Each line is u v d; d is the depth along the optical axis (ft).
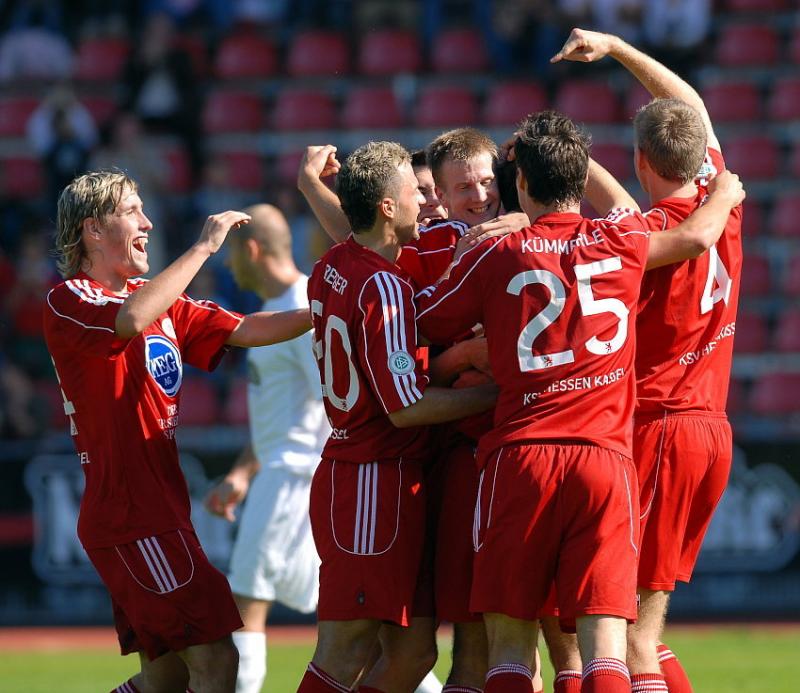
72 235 61.21
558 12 201.98
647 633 61.36
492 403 57.41
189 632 59.57
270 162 201.57
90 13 219.20
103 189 60.75
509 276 55.47
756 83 201.46
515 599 55.01
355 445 58.90
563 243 55.83
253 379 80.59
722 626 132.05
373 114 199.93
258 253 81.20
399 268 60.39
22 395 147.02
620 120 194.80
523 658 55.98
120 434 59.77
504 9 204.33
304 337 78.07
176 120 192.24
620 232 56.24
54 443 138.72
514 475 54.85
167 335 62.13
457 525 59.41
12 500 138.21
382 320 56.70
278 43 216.13
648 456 60.95
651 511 61.21
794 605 133.90
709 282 61.00
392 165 58.59
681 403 61.21
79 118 189.78
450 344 61.57
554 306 55.06
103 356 58.49
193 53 209.56
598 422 55.26
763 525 134.21
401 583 58.13
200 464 134.51
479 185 61.36
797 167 190.60
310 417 79.41
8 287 173.27
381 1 214.48
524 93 195.72
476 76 205.67
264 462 79.87
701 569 134.62
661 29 196.75
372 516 58.08
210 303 65.16
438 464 61.57
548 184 56.65
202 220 179.32
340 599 57.98
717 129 196.95
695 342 61.31
